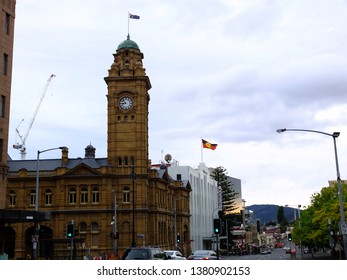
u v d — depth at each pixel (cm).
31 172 8325
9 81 4941
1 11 4847
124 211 8012
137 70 8375
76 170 8156
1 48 4812
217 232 3155
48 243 7900
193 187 12450
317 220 6694
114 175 8112
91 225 8000
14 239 8144
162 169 10194
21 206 8212
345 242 3812
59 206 8075
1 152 4756
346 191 6650
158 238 8844
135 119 8250
